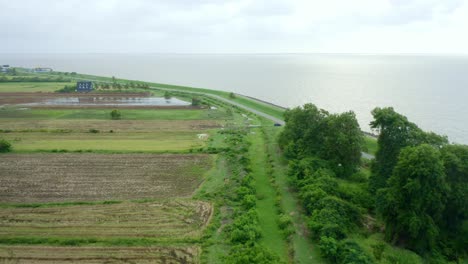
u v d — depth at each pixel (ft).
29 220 125.80
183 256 105.70
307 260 106.01
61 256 104.68
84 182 161.07
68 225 123.03
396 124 142.10
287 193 153.69
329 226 111.55
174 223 125.49
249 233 112.88
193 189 155.53
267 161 193.67
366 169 185.78
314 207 127.54
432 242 110.93
